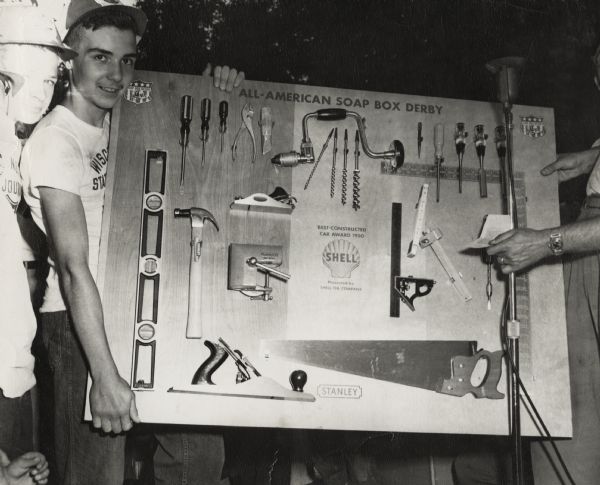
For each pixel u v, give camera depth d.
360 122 2.95
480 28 4.86
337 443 3.36
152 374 2.67
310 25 5.05
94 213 2.69
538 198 3.00
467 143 3.01
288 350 2.76
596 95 4.47
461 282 2.88
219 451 3.00
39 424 3.07
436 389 2.79
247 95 2.94
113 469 2.53
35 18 2.47
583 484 2.73
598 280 2.75
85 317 2.38
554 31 4.57
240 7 4.92
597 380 2.76
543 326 2.86
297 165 2.90
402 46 5.01
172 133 2.86
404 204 2.93
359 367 2.78
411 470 3.37
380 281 2.86
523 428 2.77
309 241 2.85
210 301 2.75
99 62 2.54
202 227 2.77
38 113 2.50
